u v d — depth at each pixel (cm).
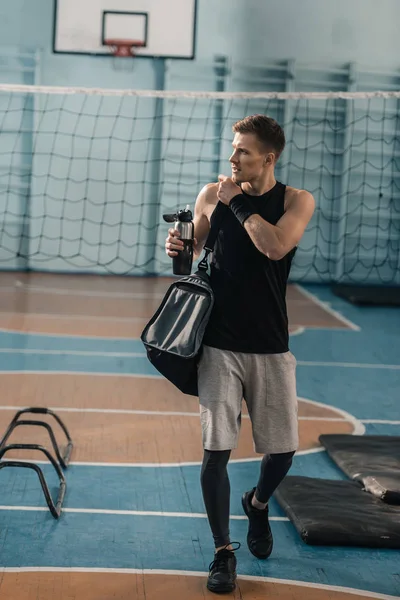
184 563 427
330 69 1507
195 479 550
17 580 398
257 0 1493
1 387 759
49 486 527
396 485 512
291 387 404
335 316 1241
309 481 532
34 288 1348
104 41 1485
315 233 1548
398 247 1555
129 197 1524
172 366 393
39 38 1479
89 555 430
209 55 1500
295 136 1517
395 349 1023
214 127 1516
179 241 405
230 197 392
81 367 851
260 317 393
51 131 1499
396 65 1515
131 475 553
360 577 417
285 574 417
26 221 1512
